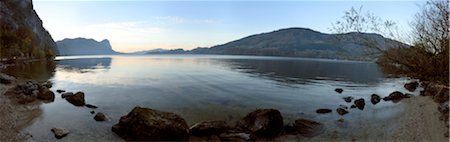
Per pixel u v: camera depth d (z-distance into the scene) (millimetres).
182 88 30875
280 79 43875
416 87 30312
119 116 17453
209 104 22031
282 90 30891
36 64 68000
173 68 68250
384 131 14805
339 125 16297
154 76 44969
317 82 39938
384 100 23594
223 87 32531
